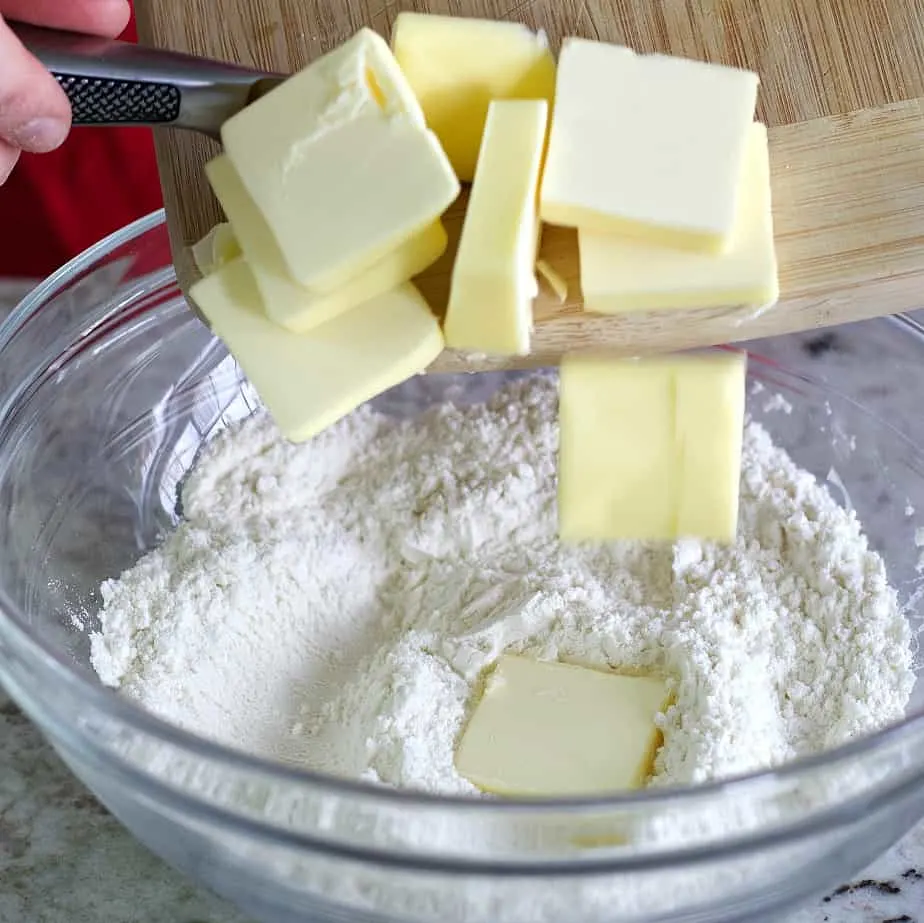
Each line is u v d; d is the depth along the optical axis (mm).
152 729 180
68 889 245
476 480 295
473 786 234
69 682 187
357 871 189
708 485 242
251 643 271
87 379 281
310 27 245
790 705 250
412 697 246
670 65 216
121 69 214
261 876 201
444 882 184
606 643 260
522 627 263
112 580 275
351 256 207
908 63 232
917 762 185
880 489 292
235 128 211
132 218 411
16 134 218
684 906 196
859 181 227
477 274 207
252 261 219
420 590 286
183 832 199
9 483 257
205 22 246
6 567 247
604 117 214
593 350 232
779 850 185
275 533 285
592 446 239
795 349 310
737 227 215
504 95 227
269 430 303
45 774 266
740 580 271
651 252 215
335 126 208
